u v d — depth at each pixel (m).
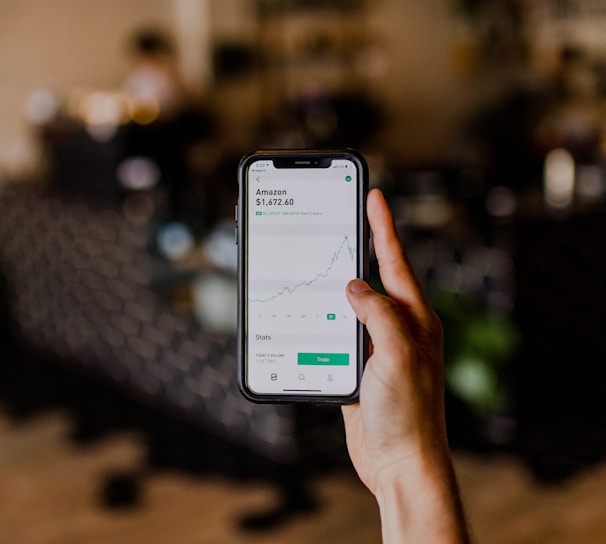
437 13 6.05
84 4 5.95
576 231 3.16
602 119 5.14
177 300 3.44
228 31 6.53
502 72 5.68
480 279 2.99
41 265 4.27
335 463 3.09
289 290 0.97
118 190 3.78
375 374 0.77
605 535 2.52
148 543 2.58
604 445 3.12
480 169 3.48
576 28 5.32
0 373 4.17
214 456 3.18
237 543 2.56
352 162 0.96
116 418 3.57
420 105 6.27
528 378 3.21
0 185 4.48
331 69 6.33
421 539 0.72
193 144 4.76
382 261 0.88
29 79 5.74
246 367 0.98
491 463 3.02
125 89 5.28
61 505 2.84
